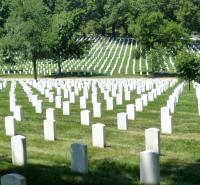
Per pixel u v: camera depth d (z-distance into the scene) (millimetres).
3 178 12641
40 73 90375
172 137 23984
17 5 76812
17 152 18297
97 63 103562
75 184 15562
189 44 93125
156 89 44531
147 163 15086
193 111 34344
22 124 27641
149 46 87250
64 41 86688
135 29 87875
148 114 32531
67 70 93562
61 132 25156
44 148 21438
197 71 45719
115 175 16688
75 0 191000
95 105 31359
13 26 77375
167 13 160375
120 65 100438
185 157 19719
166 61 103688
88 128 26234
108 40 150000
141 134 24594
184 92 47688
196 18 125000
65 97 42969
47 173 16797
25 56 77750
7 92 49969
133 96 44156
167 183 15727
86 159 16781
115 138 23562
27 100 41375
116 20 166000
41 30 77000
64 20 86938
